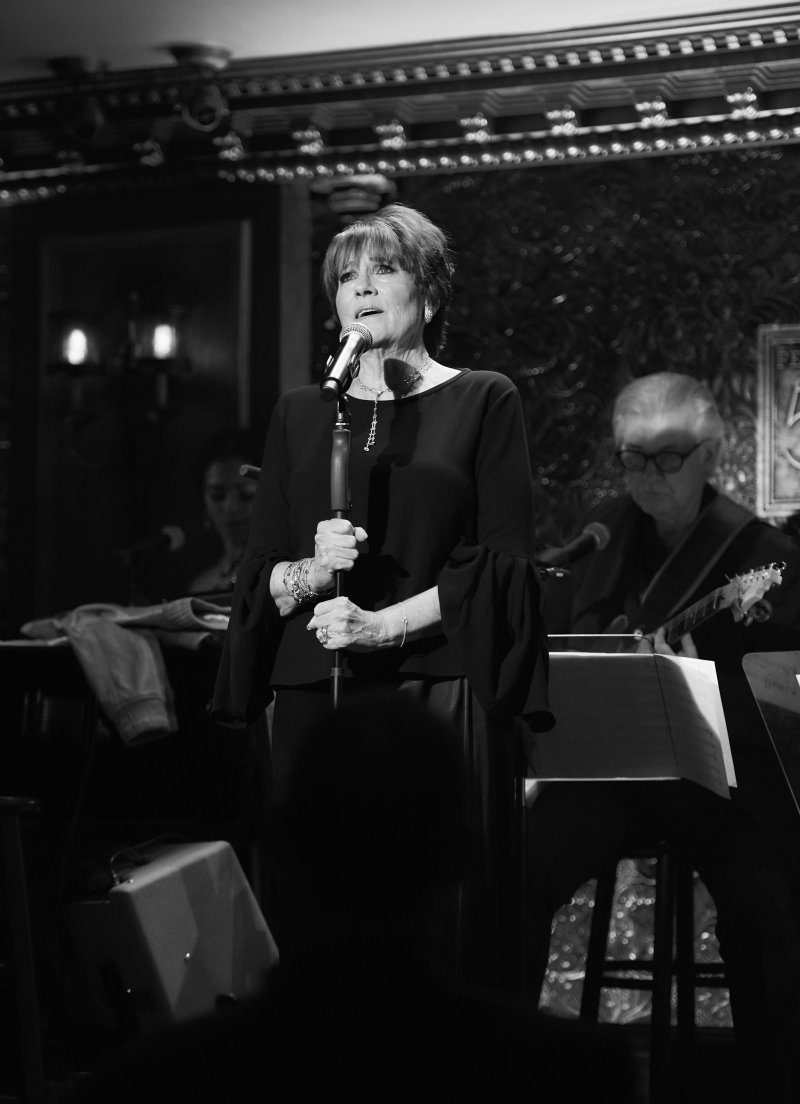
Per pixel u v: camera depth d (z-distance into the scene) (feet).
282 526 19.69
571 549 33.45
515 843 21.42
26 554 40.16
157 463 39.47
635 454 35.37
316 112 37.04
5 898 26.04
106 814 27.40
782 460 35.45
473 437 18.78
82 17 33.83
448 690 18.24
